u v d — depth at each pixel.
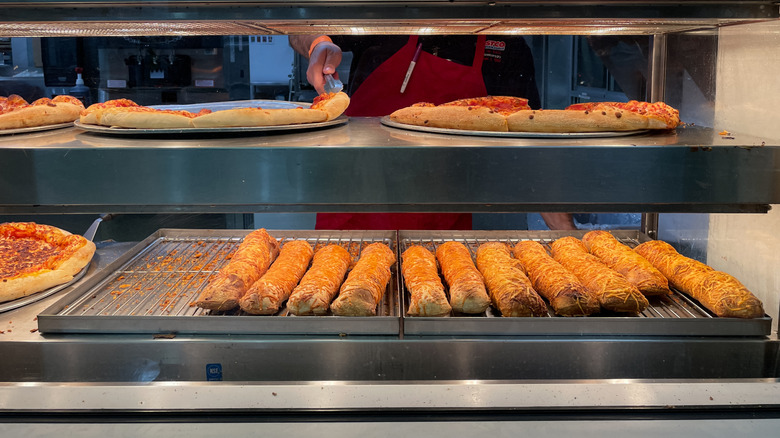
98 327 1.22
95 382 1.17
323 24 1.22
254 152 1.02
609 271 1.39
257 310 1.26
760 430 1.05
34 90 2.45
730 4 1.05
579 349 1.19
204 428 1.06
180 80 2.47
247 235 1.69
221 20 1.07
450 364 1.19
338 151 1.02
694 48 1.55
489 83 2.42
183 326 1.22
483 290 1.29
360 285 1.26
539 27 1.37
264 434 1.04
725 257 1.53
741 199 1.05
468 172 1.03
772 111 1.26
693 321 1.21
